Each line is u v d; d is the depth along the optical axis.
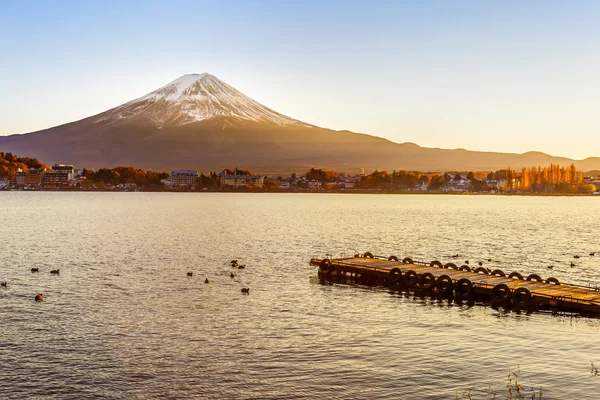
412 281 78.69
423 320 63.03
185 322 61.47
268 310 66.69
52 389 45.06
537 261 107.56
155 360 50.66
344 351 52.97
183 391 44.88
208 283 81.25
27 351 52.44
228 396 44.12
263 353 52.38
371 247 127.94
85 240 134.25
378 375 47.72
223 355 51.88
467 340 56.22
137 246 123.06
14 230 158.75
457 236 153.62
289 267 95.81
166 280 83.31
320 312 66.06
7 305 67.69
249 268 94.38
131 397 43.94
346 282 82.69
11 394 44.19
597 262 106.12
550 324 61.38
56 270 89.38
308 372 48.28
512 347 54.19
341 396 44.09
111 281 82.31
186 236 145.50
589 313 64.81
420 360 50.88
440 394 44.38
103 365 49.47
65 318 62.56
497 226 188.25
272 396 44.09
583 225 194.50
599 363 50.16
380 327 60.38
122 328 59.19
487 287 72.19
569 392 44.62
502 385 45.84
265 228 172.00
